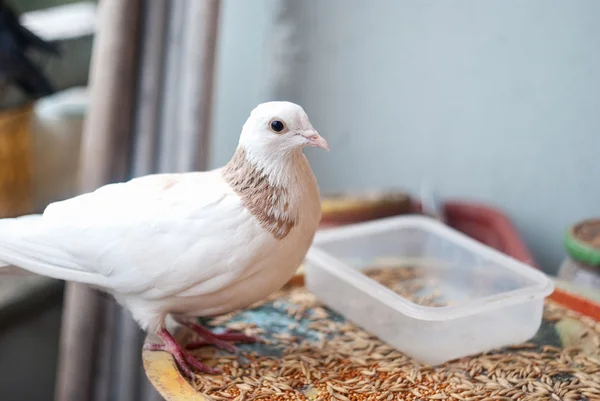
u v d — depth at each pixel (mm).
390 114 2070
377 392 1194
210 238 1132
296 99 2113
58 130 2188
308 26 2043
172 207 1150
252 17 2061
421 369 1268
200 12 1604
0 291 1958
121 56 1635
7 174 1981
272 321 1406
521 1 1876
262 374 1233
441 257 1588
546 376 1249
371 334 1366
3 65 1789
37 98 1934
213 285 1153
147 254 1139
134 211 1153
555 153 1956
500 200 2047
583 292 1470
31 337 2029
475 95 1985
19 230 1188
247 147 1165
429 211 1911
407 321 1268
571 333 1385
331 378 1229
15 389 2014
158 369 1170
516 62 1925
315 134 1146
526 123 1961
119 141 1692
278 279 1208
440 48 1978
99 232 1151
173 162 1710
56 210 1196
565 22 1854
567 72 1886
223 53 2098
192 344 1300
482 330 1283
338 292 1416
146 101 1684
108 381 1827
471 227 1958
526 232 2047
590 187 1949
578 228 1681
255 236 1137
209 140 1717
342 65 2059
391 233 1624
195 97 1649
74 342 1766
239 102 2131
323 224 1866
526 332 1325
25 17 1982
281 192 1152
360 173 2148
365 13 1999
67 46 2006
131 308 1208
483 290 1483
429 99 2027
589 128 1906
